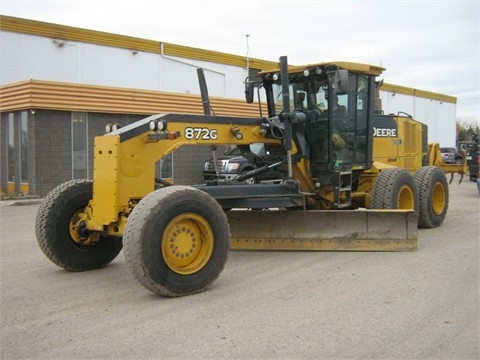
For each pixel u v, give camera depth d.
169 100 20.52
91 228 6.71
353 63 8.79
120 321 5.10
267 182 8.84
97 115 18.52
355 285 6.22
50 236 6.93
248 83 9.33
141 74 22.95
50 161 17.34
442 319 5.05
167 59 23.94
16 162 17.92
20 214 13.50
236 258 7.78
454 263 7.25
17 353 4.37
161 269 5.64
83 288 6.36
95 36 21.20
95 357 4.27
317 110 8.62
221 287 6.24
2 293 6.14
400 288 6.09
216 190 7.17
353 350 4.34
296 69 8.63
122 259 8.05
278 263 7.39
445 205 10.59
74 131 17.92
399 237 7.91
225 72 26.48
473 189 19.25
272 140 8.21
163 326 4.94
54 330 4.89
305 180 8.71
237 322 5.02
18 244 9.34
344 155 8.84
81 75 20.89
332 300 5.66
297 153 8.43
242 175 8.45
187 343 4.52
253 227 8.16
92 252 7.29
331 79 8.29
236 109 22.83
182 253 5.90
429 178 10.14
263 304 5.56
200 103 21.61
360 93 9.16
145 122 6.63
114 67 21.98
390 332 4.73
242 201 7.57
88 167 18.31
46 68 19.88
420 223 10.16
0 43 18.67
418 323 4.95
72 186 7.16
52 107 17.09
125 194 6.39
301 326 4.89
